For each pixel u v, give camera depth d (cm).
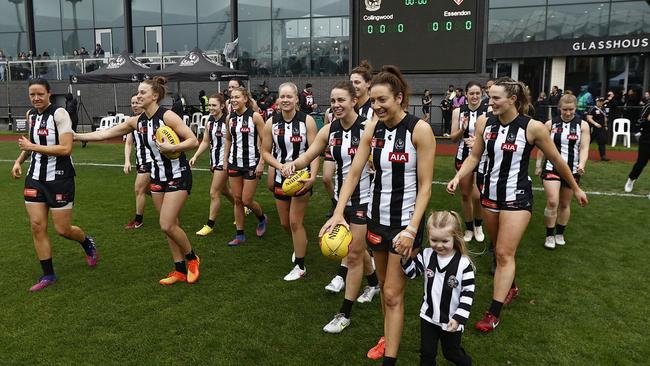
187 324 426
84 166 1236
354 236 420
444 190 948
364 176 442
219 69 1720
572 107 607
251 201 638
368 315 449
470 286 319
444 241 317
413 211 333
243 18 2455
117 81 1766
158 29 2614
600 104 1619
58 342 395
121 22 2667
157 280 522
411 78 1962
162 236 675
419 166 326
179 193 486
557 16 2097
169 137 459
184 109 1862
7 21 2750
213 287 505
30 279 521
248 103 625
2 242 636
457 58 1384
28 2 2706
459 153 675
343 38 2323
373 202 346
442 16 1375
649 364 369
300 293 493
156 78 511
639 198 884
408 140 327
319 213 805
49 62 2453
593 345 396
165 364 366
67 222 512
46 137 484
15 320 432
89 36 2719
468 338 408
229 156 643
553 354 383
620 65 2078
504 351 388
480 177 517
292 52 2405
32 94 476
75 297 478
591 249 621
